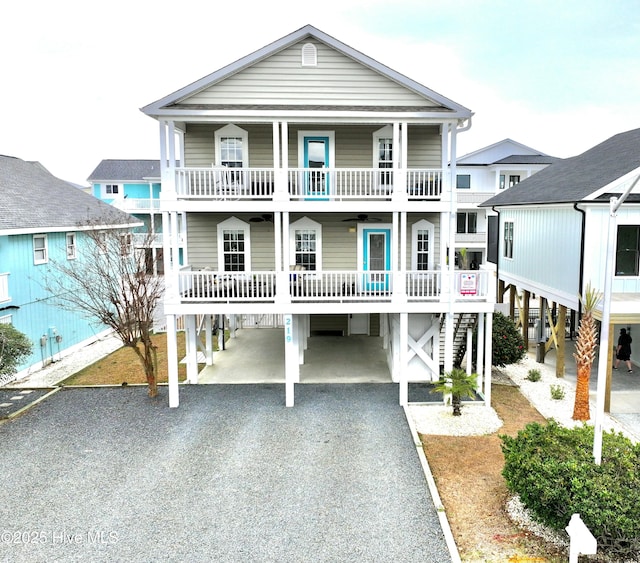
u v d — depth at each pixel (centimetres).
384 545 687
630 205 1289
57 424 1130
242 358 1683
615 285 1323
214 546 689
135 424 1130
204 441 1038
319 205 1237
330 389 1366
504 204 1902
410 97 1327
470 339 1352
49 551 682
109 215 2119
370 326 1942
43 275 1650
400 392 1230
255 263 1527
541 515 670
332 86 1333
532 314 2203
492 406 1235
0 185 1812
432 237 1534
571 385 1395
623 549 624
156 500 809
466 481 861
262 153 1446
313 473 895
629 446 746
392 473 892
